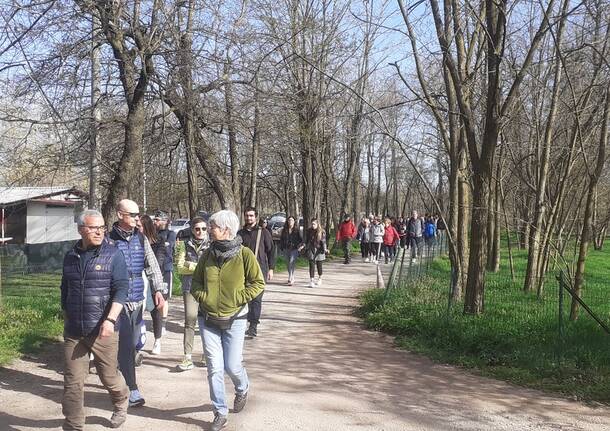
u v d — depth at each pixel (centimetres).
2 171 1397
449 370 730
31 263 1670
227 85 1350
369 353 819
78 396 464
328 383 659
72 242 1828
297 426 514
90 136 1223
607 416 564
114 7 1120
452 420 543
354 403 587
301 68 1891
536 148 1491
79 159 1275
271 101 1480
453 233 1141
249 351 813
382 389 641
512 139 1953
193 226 730
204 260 517
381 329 984
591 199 941
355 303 1296
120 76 1216
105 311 467
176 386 624
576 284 947
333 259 2605
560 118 1532
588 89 1161
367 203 5103
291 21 1834
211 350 503
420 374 709
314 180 2736
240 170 2347
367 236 2616
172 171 1819
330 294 1442
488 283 1562
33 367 670
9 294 1206
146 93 1235
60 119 1153
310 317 1112
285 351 820
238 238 519
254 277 515
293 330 980
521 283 1552
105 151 1324
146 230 798
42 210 2959
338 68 2006
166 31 1225
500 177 1731
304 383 656
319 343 880
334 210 3659
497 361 754
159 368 696
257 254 893
